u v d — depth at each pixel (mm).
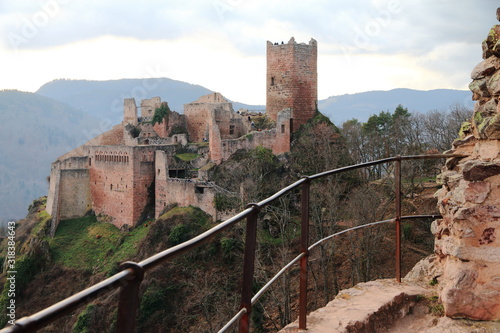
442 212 8289
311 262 39469
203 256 47375
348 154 63062
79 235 75938
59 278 66938
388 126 71625
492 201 6969
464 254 7012
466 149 8492
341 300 7418
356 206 39188
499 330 6496
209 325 35750
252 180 56656
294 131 72688
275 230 47812
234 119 78312
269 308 36281
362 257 36000
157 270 45312
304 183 6039
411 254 38094
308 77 74188
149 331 42469
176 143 79500
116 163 76375
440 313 7281
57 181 77750
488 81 7828
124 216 75438
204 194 62344
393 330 7078
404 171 44281
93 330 34312
